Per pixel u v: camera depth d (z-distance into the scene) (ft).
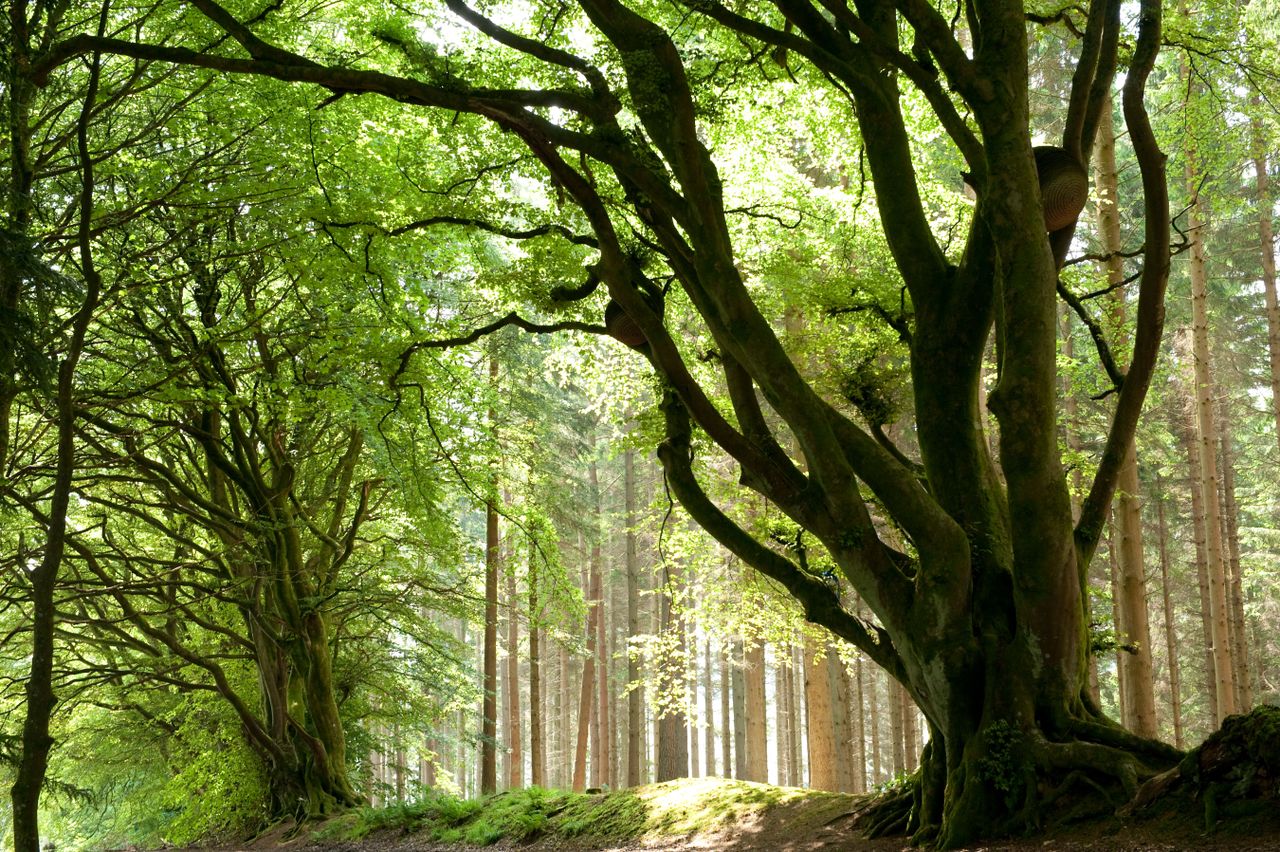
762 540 43.01
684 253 30.73
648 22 28.73
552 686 150.10
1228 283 90.07
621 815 39.34
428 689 75.87
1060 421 60.39
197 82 41.60
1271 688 88.53
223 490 62.59
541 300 36.81
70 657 65.57
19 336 25.71
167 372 46.19
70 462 21.33
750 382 31.55
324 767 60.44
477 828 43.88
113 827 79.66
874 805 31.35
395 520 72.28
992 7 25.72
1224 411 83.20
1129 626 44.88
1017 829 24.25
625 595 134.31
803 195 44.70
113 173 41.14
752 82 39.55
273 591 60.13
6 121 29.66
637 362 48.75
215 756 62.44
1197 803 20.94
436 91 29.19
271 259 48.60
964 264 29.35
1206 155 41.88
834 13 27.50
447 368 50.67
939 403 29.66
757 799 36.73
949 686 26.63
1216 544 56.44
